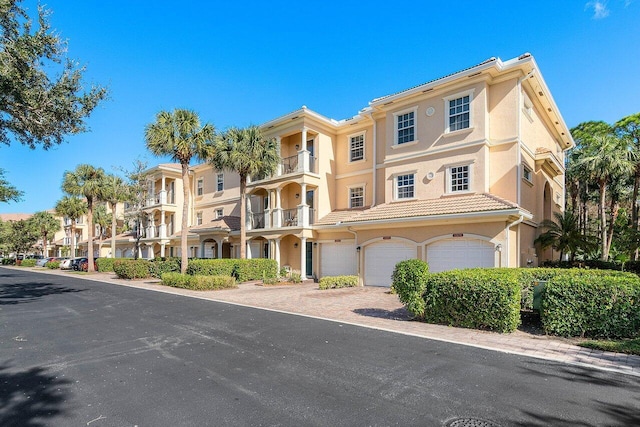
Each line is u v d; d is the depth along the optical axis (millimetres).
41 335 7926
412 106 17703
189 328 8484
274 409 4246
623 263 18422
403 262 9438
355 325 8648
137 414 4168
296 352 6484
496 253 13320
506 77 15438
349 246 19703
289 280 19375
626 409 4184
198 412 4199
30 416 4137
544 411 4133
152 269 24109
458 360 5945
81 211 41844
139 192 28781
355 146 22281
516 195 14766
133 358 6246
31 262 48500
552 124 21031
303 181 20984
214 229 25125
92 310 11117
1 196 24234
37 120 11117
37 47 10523
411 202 17250
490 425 3820
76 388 4945
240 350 6648
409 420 3943
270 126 22797
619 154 20750
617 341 6770
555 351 6406
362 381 5078
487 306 7898
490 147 15625
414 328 8281
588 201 30656
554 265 17203
